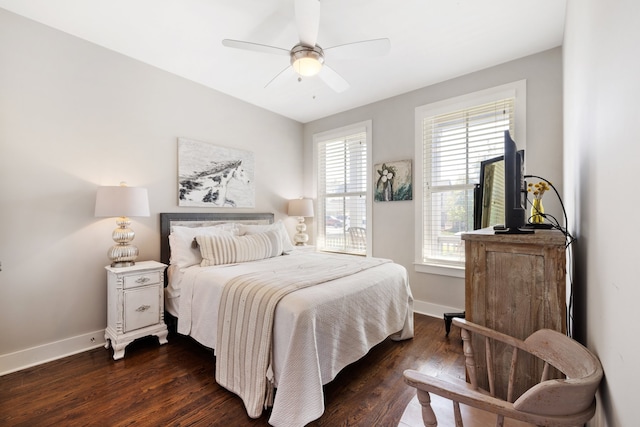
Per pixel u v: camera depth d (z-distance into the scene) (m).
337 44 2.40
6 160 2.02
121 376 1.94
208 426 1.49
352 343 1.82
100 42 2.40
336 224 4.10
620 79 0.66
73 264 2.30
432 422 0.81
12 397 1.72
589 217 1.06
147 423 1.51
